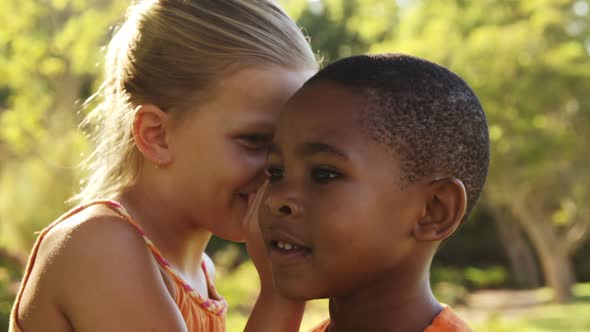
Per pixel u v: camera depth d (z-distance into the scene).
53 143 12.82
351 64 1.39
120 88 1.82
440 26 15.26
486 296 20.53
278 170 1.41
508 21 15.60
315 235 1.33
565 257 18.59
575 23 15.70
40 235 1.71
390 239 1.34
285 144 1.37
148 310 1.58
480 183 1.44
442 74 1.40
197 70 1.68
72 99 13.47
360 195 1.31
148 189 1.77
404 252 1.36
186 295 1.78
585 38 15.70
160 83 1.72
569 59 15.01
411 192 1.33
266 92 1.66
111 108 1.86
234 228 1.74
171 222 1.77
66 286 1.59
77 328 1.59
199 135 1.68
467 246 25.16
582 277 24.64
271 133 1.67
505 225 22.36
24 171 12.75
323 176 1.34
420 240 1.36
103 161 1.87
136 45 1.79
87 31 12.14
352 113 1.33
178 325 1.61
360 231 1.31
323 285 1.35
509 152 15.59
